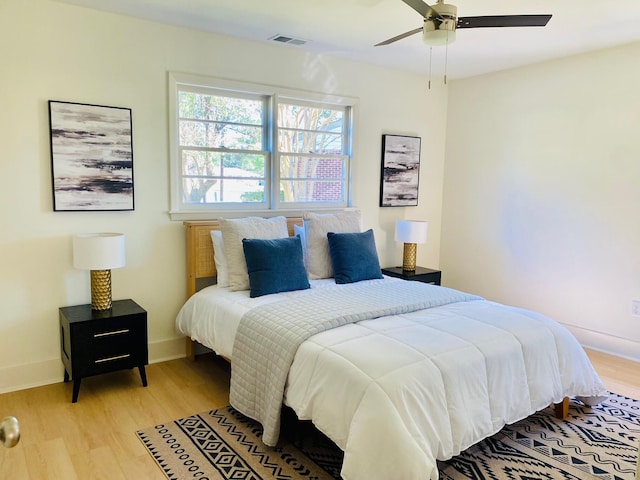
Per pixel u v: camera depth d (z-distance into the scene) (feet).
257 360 8.31
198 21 10.91
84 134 10.32
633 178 12.23
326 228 12.55
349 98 14.49
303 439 8.31
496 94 15.35
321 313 8.65
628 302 12.53
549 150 14.01
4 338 9.91
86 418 8.89
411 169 16.31
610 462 7.68
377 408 6.19
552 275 14.20
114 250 9.95
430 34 7.99
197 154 12.21
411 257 15.38
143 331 10.23
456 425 6.85
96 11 10.25
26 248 9.97
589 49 12.59
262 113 13.24
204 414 9.16
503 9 9.68
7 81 9.45
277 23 10.94
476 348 7.61
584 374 9.05
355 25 11.02
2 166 9.55
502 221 15.47
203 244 11.87
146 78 11.04
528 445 8.19
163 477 7.11
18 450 7.75
